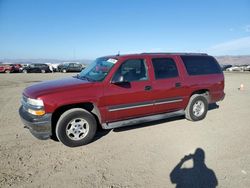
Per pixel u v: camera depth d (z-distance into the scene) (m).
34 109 4.33
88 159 4.14
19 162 4.01
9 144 4.79
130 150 4.52
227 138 5.18
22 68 37.75
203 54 6.82
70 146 4.62
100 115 4.86
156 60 5.65
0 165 3.90
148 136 5.27
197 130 5.70
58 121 4.48
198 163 3.98
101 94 4.77
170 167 3.85
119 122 5.16
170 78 5.80
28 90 4.83
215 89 6.71
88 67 6.02
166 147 4.66
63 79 5.61
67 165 3.92
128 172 3.69
